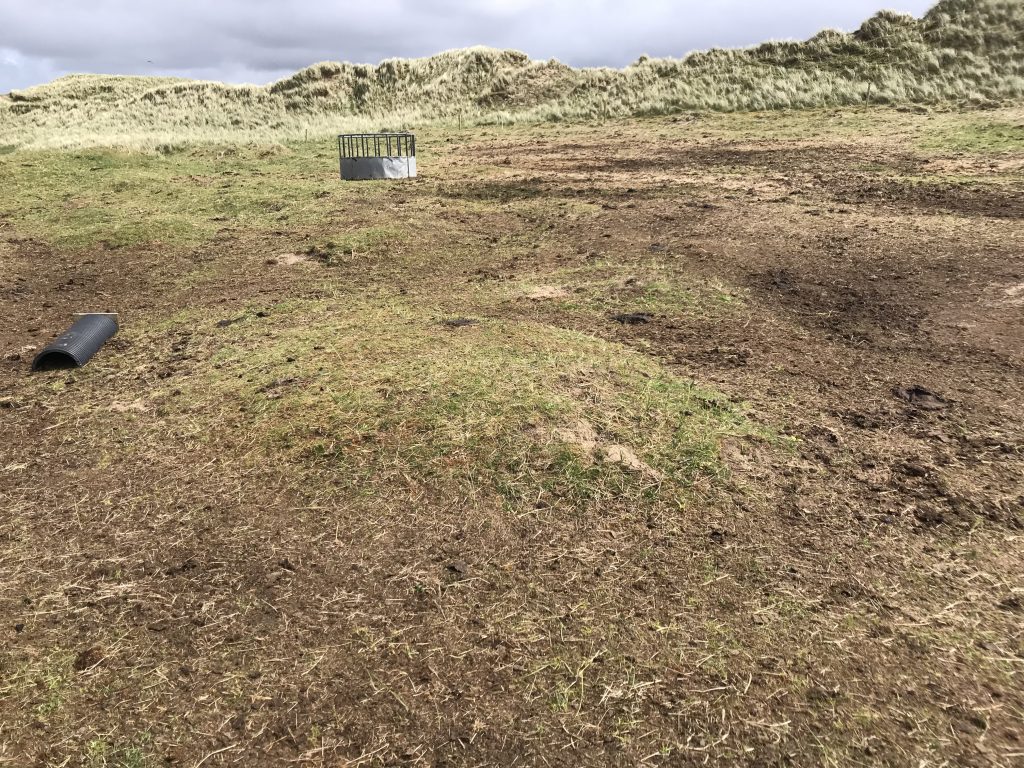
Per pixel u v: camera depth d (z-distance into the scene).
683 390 3.77
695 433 3.31
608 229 7.80
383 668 2.17
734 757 1.84
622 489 2.94
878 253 6.40
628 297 5.54
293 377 4.06
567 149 14.64
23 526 2.98
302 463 3.23
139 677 2.17
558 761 1.85
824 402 3.74
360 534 2.78
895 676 2.05
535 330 4.68
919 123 13.62
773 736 1.89
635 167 11.94
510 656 2.20
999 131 11.91
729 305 5.31
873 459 3.18
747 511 2.83
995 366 4.12
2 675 2.19
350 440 3.33
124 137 19.36
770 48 20.72
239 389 4.02
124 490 3.19
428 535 2.75
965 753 1.81
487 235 7.91
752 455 3.19
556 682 2.09
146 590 2.55
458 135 18.20
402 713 2.02
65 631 2.37
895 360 4.28
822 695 2.00
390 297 5.82
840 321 4.95
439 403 3.54
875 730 1.89
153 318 5.78
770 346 4.53
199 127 23.45
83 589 2.57
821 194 8.84
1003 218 7.16
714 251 6.69
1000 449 3.23
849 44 19.62
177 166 14.01
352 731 1.97
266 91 26.89
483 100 22.91
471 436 3.26
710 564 2.55
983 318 4.86
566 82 22.72
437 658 2.20
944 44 18.22
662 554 2.61
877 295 5.42
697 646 2.20
